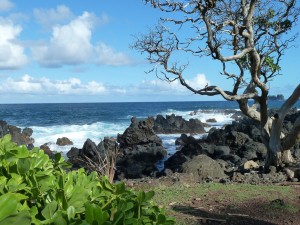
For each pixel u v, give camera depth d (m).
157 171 21.73
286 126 27.88
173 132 44.19
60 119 63.09
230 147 26.31
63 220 2.10
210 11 12.61
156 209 2.46
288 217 7.07
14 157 2.61
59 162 3.03
